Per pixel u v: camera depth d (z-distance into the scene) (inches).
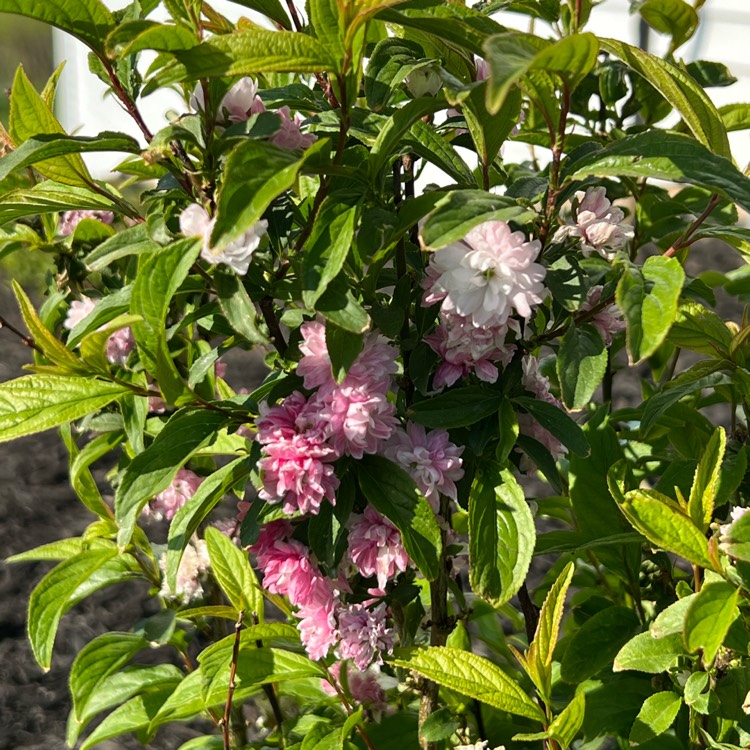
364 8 49.6
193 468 85.7
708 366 69.9
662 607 78.3
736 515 60.4
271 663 69.6
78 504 152.3
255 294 60.4
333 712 82.7
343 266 56.6
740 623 60.6
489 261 54.3
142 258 57.6
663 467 83.3
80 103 274.5
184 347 81.0
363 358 57.9
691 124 59.4
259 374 181.5
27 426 57.8
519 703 57.4
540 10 71.9
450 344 59.6
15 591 132.8
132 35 52.5
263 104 58.9
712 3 258.7
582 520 75.5
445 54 64.8
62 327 90.8
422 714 74.6
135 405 75.1
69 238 83.6
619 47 57.1
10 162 56.9
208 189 56.1
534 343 64.1
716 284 95.1
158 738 110.1
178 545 62.6
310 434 56.9
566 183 57.2
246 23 69.2
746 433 74.0
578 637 71.1
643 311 51.2
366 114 63.1
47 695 116.4
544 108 55.9
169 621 80.4
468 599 96.2
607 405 78.2
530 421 66.9
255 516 61.7
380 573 61.5
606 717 73.2
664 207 92.1
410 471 60.6
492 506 61.9
